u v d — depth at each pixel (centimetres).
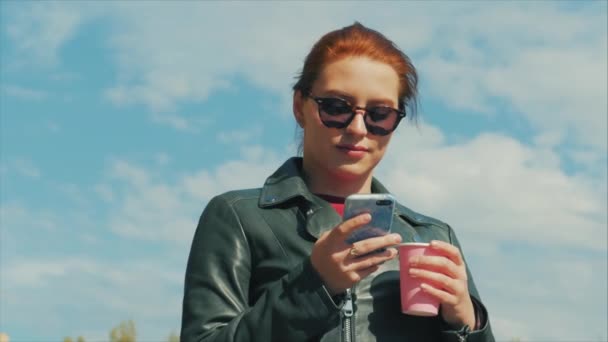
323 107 357
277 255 356
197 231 376
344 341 330
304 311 314
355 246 310
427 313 329
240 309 351
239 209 369
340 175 363
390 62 363
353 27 373
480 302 343
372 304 344
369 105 357
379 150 363
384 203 312
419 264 327
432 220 405
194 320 349
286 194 367
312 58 369
